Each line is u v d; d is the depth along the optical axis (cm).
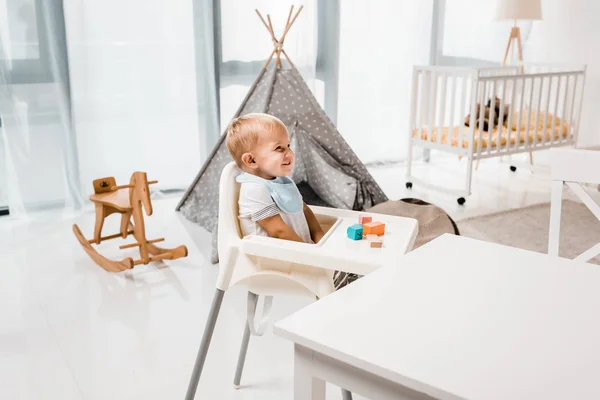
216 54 336
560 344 63
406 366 59
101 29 309
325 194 307
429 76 391
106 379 168
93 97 316
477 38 437
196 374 130
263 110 279
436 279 80
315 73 380
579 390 55
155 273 243
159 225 301
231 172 129
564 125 387
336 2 371
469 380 56
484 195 359
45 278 238
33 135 303
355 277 195
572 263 86
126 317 205
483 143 350
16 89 295
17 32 288
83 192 324
